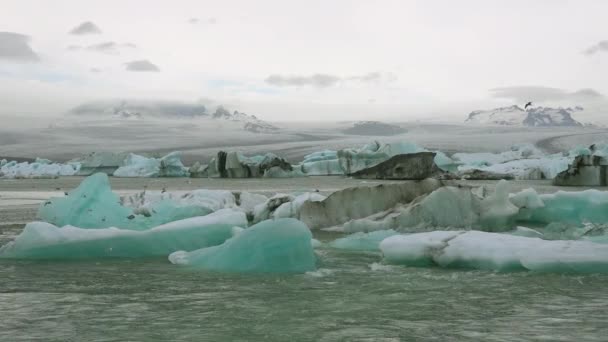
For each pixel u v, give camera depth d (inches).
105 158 2910.9
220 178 2536.9
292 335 207.5
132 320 229.9
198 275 329.7
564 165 2074.3
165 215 558.3
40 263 373.4
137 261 382.0
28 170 3053.6
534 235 462.6
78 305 257.1
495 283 300.5
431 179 583.2
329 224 571.8
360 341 199.6
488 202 505.7
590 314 235.1
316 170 2501.2
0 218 669.3
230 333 210.5
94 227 490.3
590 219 547.8
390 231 483.2
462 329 213.5
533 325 218.5
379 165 2193.7
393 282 306.7
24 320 230.5
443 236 374.0
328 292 282.0
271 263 340.5
